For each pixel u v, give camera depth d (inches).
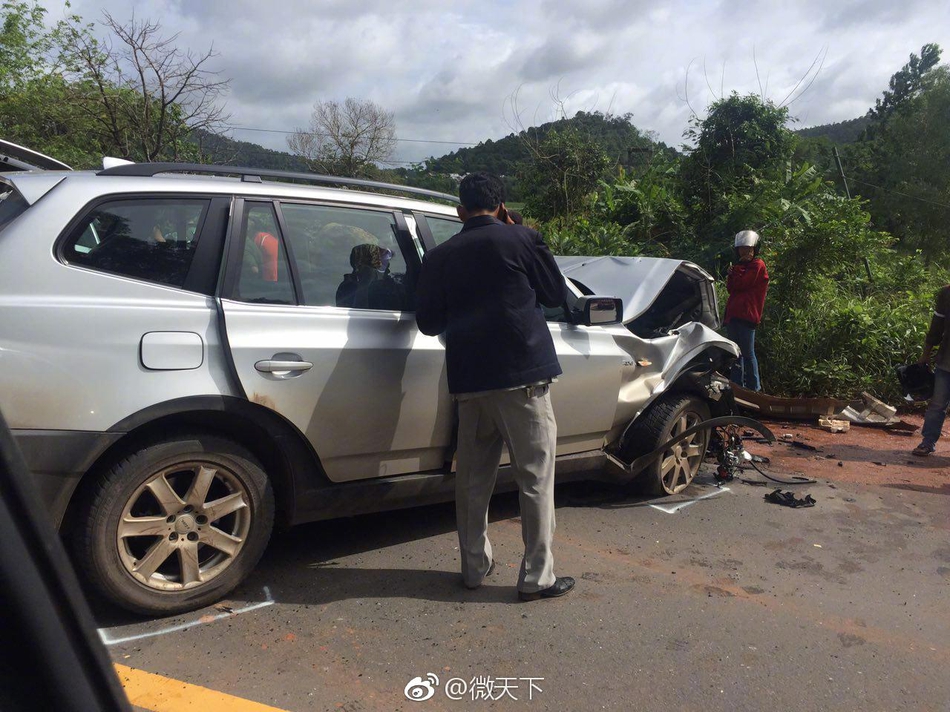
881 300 399.5
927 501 201.9
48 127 639.8
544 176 606.9
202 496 115.8
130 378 106.9
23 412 98.7
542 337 124.8
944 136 1268.5
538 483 127.0
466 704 101.7
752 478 214.2
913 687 111.9
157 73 512.7
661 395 190.7
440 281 124.9
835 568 154.9
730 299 306.7
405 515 169.2
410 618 123.3
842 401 296.5
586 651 116.3
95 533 107.0
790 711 104.3
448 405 141.5
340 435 128.1
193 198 120.1
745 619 130.0
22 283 102.3
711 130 492.1
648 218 475.5
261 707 97.7
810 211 387.5
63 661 60.9
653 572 147.7
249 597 127.0
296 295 126.7
